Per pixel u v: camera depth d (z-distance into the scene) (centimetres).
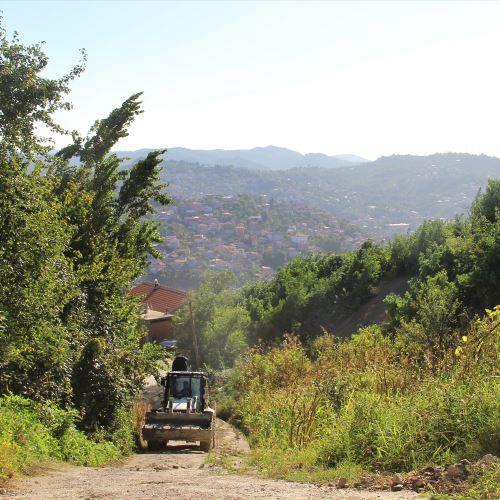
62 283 1560
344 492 723
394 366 1611
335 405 1491
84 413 1727
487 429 827
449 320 2092
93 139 2708
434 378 1227
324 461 1059
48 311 1446
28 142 1565
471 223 3716
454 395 954
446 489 659
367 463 955
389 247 5053
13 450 1006
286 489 770
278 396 2236
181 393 2312
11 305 1347
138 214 2847
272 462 1199
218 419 3066
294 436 1478
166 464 1530
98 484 878
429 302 2198
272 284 6262
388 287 4662
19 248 1373
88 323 1953
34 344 1412
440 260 3366
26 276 1377
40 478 947
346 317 4728
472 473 675
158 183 2920
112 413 1872
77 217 2155
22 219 1381
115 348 2047
